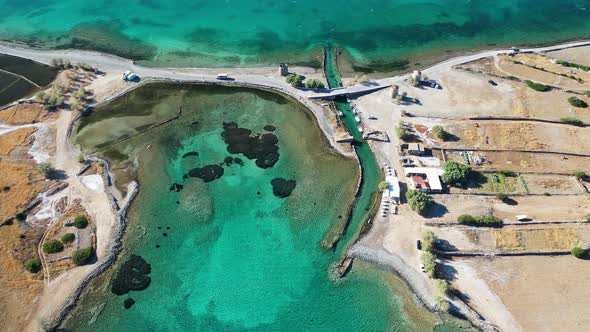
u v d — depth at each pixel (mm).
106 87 100438
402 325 59906
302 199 76250
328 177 79750
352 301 62781
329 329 60125
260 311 62250
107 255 67875
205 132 88875
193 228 72250
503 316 59656
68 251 67938
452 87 98750
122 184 78625
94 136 87812
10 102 95812
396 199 74875
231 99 96812
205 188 78062
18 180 78250
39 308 61500
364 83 100125
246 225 72688
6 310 61094
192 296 64000
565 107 91625
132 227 72312
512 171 78375
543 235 68500
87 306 62719
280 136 87938
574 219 70375
